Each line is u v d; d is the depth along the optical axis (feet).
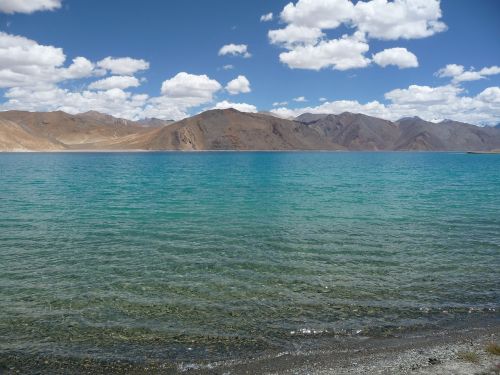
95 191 162.09
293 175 267.80
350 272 58.65
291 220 98.22
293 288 51.98
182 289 51.39
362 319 43.14
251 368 33.73
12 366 34.14
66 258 65.05
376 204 125.59
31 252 68.54
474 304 47.26
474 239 78.79
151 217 102.06
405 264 62.59
